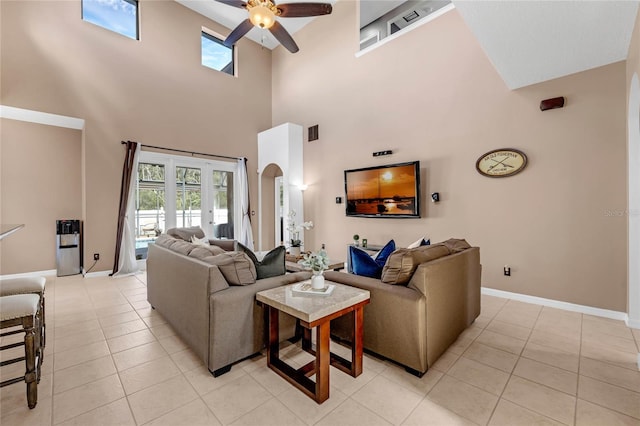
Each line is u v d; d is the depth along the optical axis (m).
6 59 4.03
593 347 2.36
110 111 4.86
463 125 3.93
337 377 1.97
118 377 1.96
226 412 1.63
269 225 6.99
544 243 3.35
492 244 3.71
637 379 1.92
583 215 3.12
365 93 5.11
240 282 2.12
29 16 4.19
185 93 5.74
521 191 3.49
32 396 1.64
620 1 2.05
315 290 2.02
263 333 2.20
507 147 3.58
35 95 4.22
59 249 4.67
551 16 2.23
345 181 5.29
